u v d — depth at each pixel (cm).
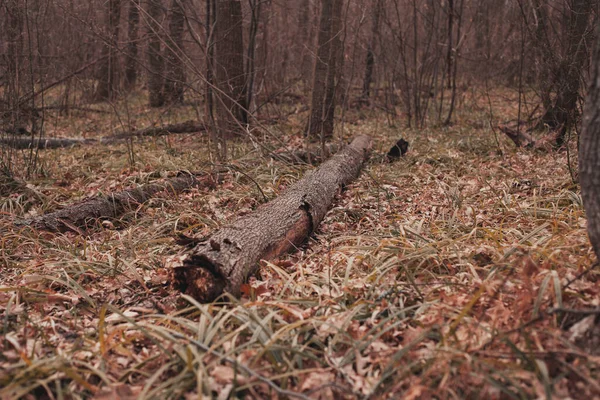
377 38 1616
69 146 1094
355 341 313
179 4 866
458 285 368
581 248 403
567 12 918
